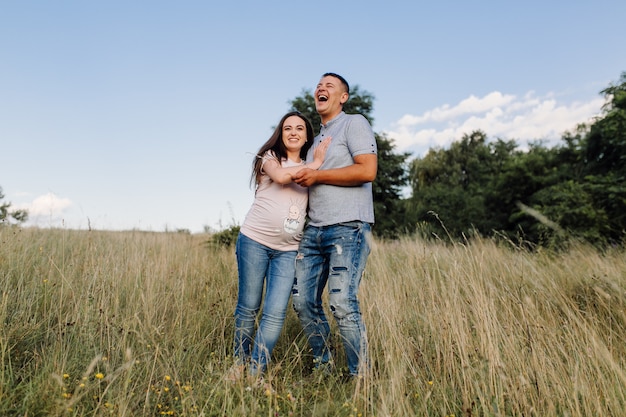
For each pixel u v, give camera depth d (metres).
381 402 2.38
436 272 4.60
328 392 2.55
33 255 4.71
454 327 2.93
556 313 3.63
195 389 2.56
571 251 6.97
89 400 2.30
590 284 4.50
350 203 3.05
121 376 2.47
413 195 30.30
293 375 3.05
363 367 2.74
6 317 3.09
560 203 19.33
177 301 3.89
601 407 2.29
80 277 4.22
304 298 3.16
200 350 3.12
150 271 4.43
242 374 2.57
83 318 3.22
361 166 3.03
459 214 25.83
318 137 3.42
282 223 3.06
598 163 23.00
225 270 5.68
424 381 2.71
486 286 4.03
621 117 20.55
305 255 3.18
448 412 2.46
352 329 2.91
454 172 40.50
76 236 6.83
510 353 2.70
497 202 26.69
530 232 19.70
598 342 2.84
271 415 2.25
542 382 2.42
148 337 3.10
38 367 2.62
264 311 3.05
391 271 4.87
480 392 2.37
